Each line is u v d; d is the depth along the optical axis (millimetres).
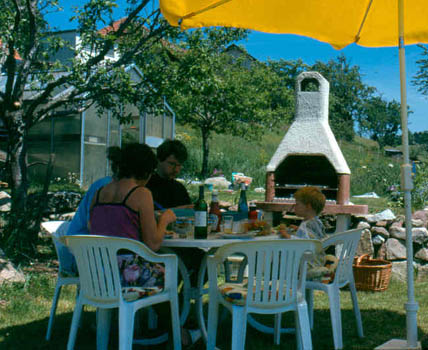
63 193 9141
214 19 3824
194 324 4266
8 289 5426
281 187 7723
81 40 7895
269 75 22828
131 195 3545
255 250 3332
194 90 7863
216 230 4160
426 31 4137
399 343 3652
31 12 7637
